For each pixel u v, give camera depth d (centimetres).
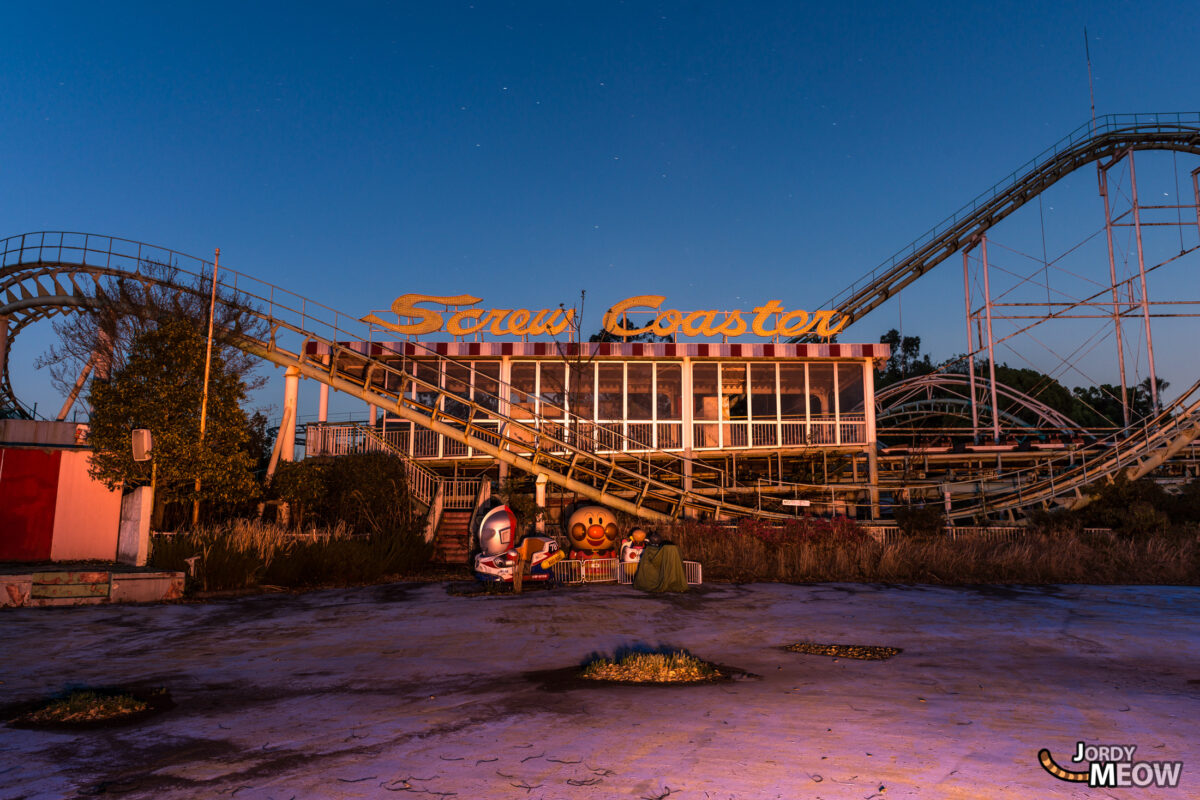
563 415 2759
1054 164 3744
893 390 5019
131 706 677
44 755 539
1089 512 2475
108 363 2284
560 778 478
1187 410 2706
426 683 795
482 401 2761
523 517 2095
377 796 447
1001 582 1836
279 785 470
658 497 2431
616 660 915
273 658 931
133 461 1717
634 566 1744
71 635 1067
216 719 645
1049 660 942
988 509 2652
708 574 1866
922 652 996
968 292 3875
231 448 1992
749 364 2819
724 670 866
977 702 704
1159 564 1958
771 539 2017
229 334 2206
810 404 2919
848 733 586
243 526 1781
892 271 3919
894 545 2023
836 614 1325
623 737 575
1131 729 604
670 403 2823
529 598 1468
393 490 2233
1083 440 3525
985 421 4962
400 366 2719
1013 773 486
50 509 1636
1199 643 1069
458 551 2103
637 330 2797
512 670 865
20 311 2652
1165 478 2819
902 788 456
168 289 2270
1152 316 3500
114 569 1459
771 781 469
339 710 675
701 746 549
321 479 2238
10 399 2798
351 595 1512
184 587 1453
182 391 1894
